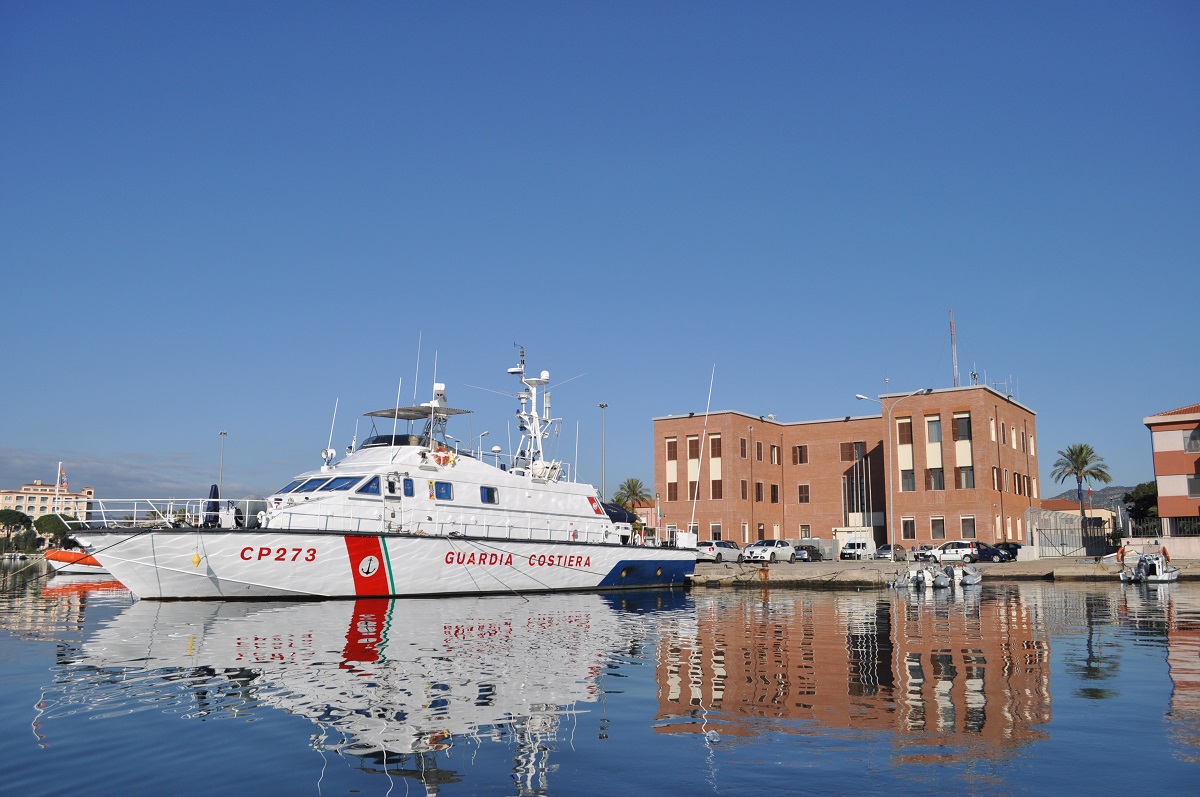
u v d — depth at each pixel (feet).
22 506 540.11
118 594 101.71
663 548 114.01
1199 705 31.89
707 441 229.04
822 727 28.86
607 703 33.40
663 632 58.75
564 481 107.04
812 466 243.19
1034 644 50.65
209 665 43.01
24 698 34.71
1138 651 47.16
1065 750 25.48
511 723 30.09
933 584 114.52
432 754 26.17
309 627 60.03
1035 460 236.22
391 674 40.27
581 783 23.04
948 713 30.86
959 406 204.64
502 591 93.97
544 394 111.24
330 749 26.81
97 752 26.61
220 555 76.28
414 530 89.10
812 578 121.19
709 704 33.06
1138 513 250.57
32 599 91.71
